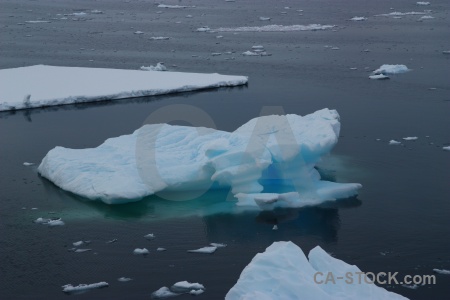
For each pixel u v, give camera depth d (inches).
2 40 1517.0
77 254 521.3
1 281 483.2
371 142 769.6
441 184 645.3
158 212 597.6
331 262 385.4
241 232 556.7
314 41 1488.7
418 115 876.6
